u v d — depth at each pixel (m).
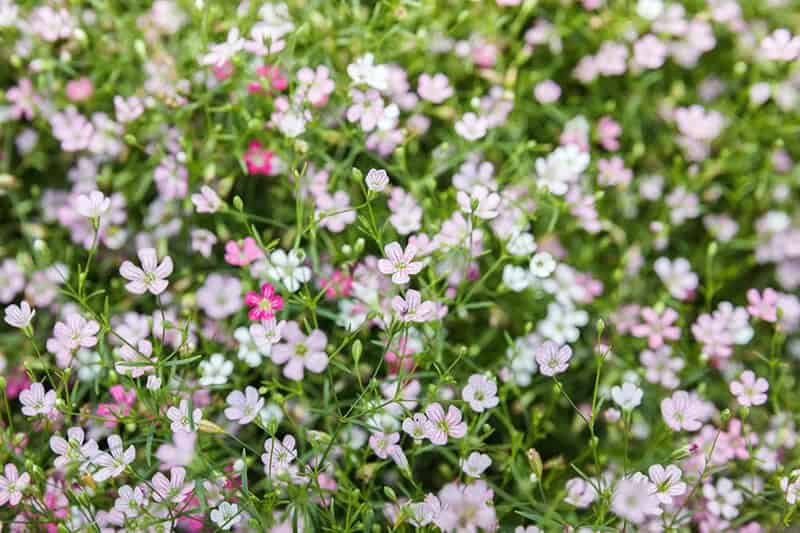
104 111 0.52
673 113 0.53
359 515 0.46
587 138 0.52
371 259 0.48
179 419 0.44
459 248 0.47
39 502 0.44
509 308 0.49
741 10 0.54
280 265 0.46
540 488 0.45
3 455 0.45
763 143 0.53
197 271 0.50
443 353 0.48
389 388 0.46
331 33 0.51
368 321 0.47
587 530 0.44
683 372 0.49
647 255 0.51
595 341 0.49
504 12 0.53
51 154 0.52
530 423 0.48
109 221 0.50
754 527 0.46
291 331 0.45
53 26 0.51
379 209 0.50
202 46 0.50
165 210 0.50
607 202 0.52
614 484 0.44
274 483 0.44
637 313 0.50
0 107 0.51
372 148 0.51
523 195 0.50
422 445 0.47
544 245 0.50
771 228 0.51
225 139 0.50
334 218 0.49
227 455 0.47
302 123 0.48
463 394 0.44
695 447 0.44
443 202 0.49
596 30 0.53
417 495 0.45
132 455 0.44
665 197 0.52
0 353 0.49
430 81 0.51
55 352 0.46
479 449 0.46
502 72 0.52
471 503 0.44
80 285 0.45
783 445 0.47
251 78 0.50
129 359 0.45
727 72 0.54
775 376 0.49
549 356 0.44
